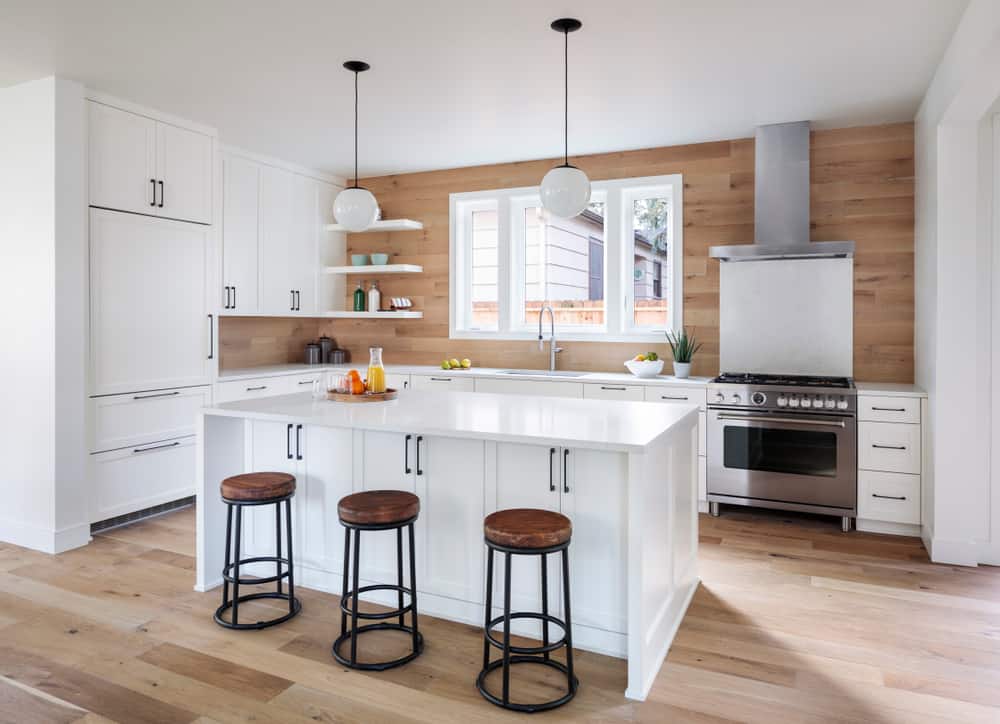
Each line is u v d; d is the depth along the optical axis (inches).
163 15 119.0
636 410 123.1
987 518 141.5
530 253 230.8
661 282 212.8
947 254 141.8
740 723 84.6
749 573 136.5
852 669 98.1
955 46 124.0
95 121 156.8
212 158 187.2
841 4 114.3
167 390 175.5
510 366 229.3
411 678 95.3
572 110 170.4
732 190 197.3
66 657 101.2
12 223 153.6
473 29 124.3
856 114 173.0
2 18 120.3
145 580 131.9
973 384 141.0
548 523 91.0
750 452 173.8
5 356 155.4
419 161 224.5
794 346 188.4
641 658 90.0
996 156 139.3
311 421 112.6
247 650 103.3
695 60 138.5
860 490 163.3
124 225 163.8
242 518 133.4
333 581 124.6
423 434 113.7
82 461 153.5
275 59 138.6
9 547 151.8
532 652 88.6
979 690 92.4
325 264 244.4
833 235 185.6
